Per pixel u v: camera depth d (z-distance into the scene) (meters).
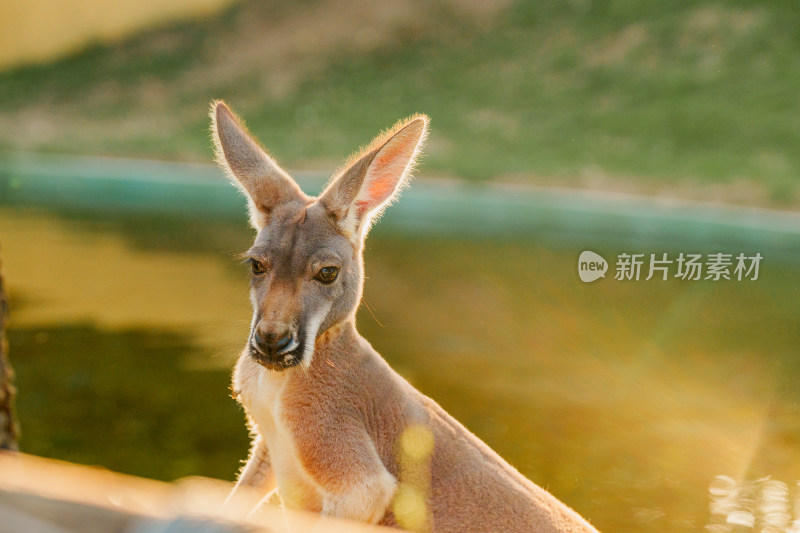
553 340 11.79
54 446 7.13
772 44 27.78
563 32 31.86
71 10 39.75
